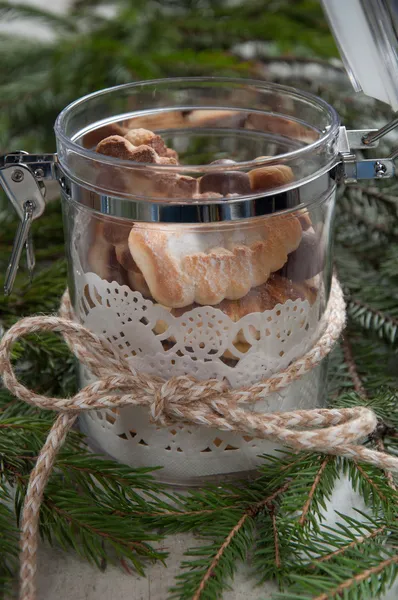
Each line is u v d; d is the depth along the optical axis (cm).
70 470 42
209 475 43
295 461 42
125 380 41
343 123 58
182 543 41
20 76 65
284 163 40
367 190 56
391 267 54
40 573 39
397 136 57
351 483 43
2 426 43
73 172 41
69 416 41
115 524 40
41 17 70
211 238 40
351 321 52
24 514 39
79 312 43
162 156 44
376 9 39
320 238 42
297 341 42
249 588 39
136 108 46
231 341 40
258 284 40
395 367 50
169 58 62
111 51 63
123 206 40
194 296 40
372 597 37
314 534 41
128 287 41
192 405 40
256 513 41
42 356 49
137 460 43
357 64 42
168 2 73
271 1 70
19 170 42
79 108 44
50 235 58
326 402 46
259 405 42
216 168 39
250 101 46
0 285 52
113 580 39
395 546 39
